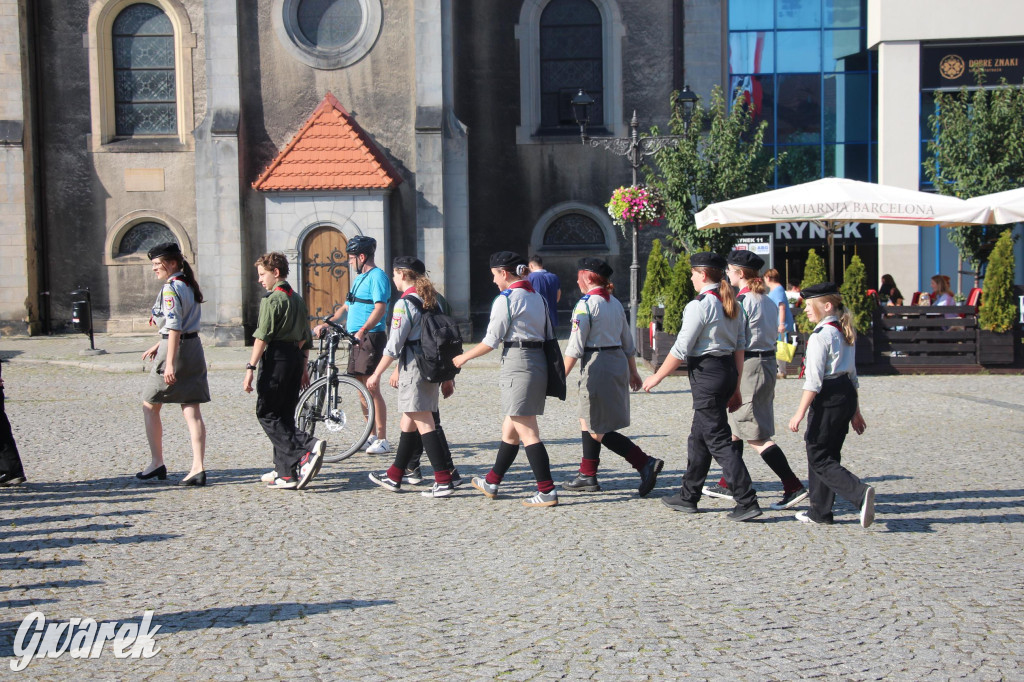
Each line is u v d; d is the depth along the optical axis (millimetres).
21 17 22266
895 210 15984
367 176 21000
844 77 25922
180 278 8352
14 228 22281
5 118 22219
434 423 8047
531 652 4680
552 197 23516
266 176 21062
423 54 21594
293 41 22109
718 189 20312
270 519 7258
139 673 4457
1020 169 20484
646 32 23219
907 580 5762
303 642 4824
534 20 23312
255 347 8203
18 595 5539
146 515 7367
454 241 22047
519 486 8406
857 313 16016
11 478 8273
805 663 4531
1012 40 24750
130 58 23062
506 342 7676
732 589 5617
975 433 10695
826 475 6938
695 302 7180
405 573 5938
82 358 18547
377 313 9648
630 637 4871
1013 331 16000
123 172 22938
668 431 11125
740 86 26094
